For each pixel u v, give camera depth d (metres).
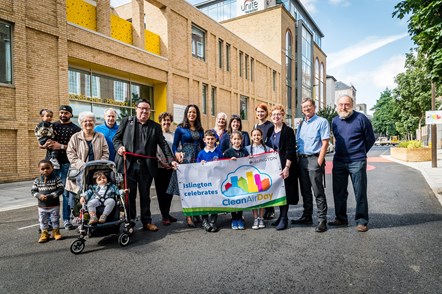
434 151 14.66
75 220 4.18
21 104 10.89
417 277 3.08
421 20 6.07
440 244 4.00
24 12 10.97
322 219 4.72
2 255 3.91
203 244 4.20
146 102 4.96
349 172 4.88
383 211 5.88
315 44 49.69
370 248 3.91
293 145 4.99
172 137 6.12
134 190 4.91
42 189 4.47
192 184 5.06
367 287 2.89
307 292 2.83
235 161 5.04
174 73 18.36
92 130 5.06
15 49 10.73
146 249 4.04
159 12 17.78
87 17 13.60
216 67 23.02
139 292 2.89
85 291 2.92
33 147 11.31
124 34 15.45
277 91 34.75
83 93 13.77
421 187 8.89
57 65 12.05
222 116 6.20
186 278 3.16
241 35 37.47
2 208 6.84
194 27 20.77
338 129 4.94
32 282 3.13
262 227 5.01
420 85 25.42
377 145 69.56
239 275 3.21
